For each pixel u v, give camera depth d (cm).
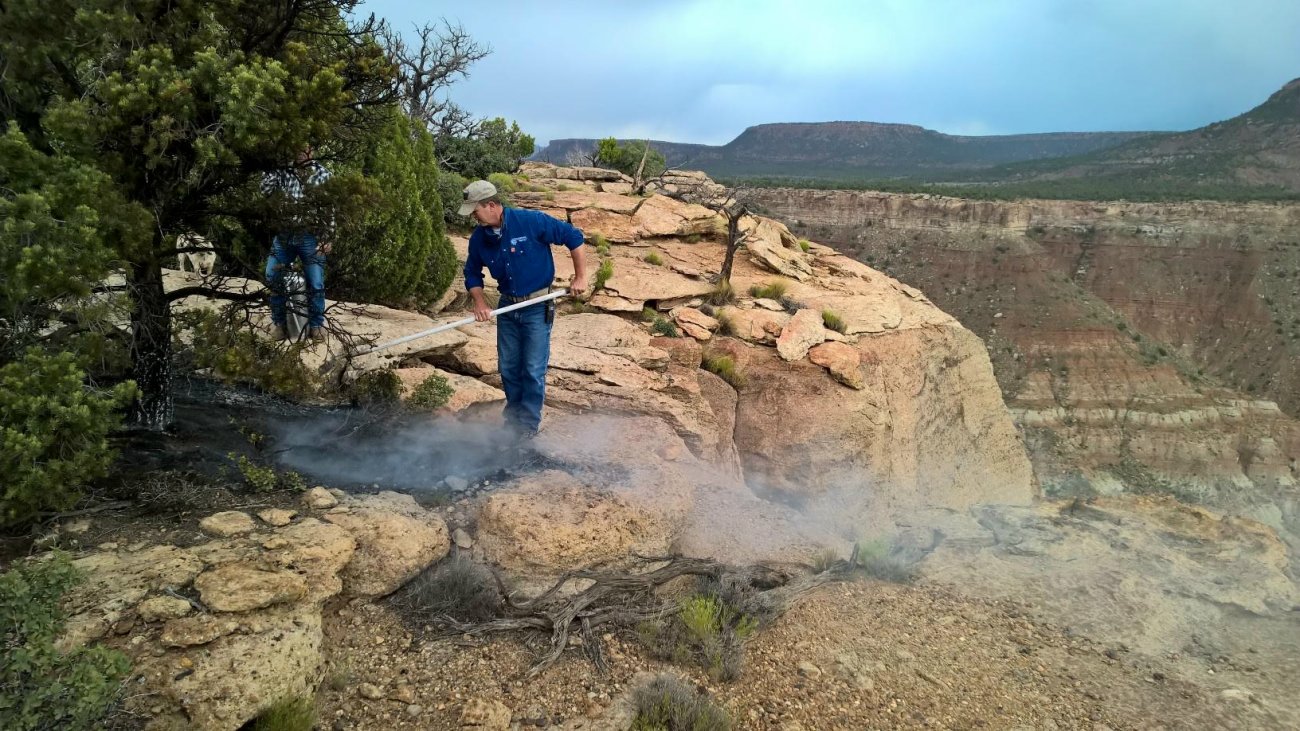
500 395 725
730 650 455
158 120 387
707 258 1775
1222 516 984
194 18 418
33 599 292
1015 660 537
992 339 9181
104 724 285
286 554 396
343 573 429
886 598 607
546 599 470
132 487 433
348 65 489
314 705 353
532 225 575
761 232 2025
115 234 378
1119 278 10888
